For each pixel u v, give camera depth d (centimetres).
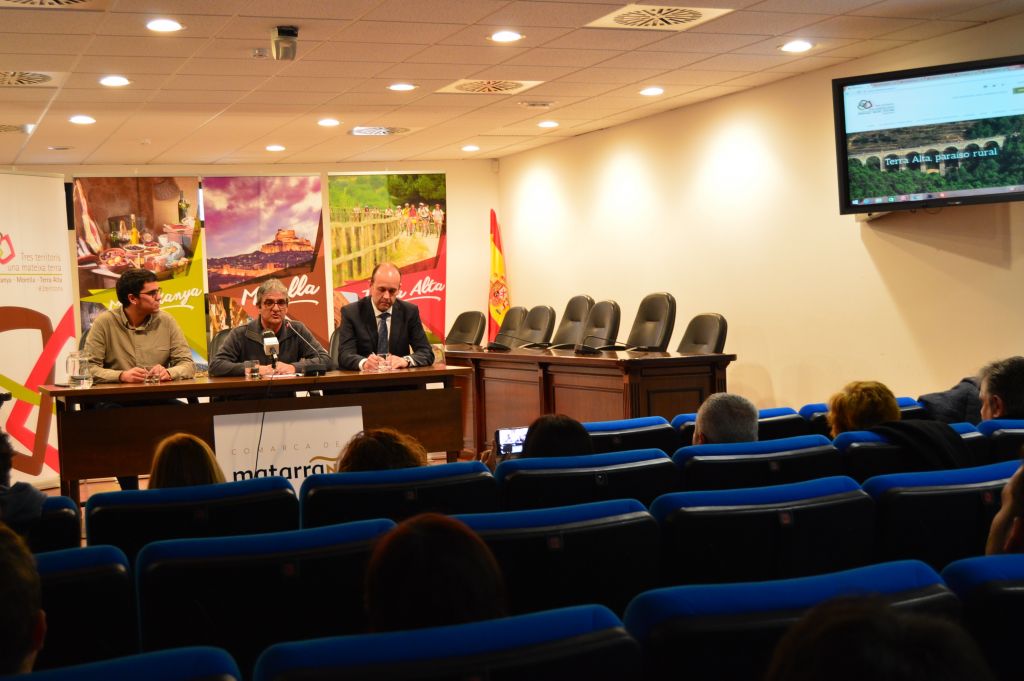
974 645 74
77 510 236
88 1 500
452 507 248
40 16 523
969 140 605
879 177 638
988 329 637
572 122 971
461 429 528
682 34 625
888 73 626
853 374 739
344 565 185
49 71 651
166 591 180
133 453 475
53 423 725
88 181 826
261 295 530
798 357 791
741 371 855
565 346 864
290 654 113
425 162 1234
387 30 585
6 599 118
